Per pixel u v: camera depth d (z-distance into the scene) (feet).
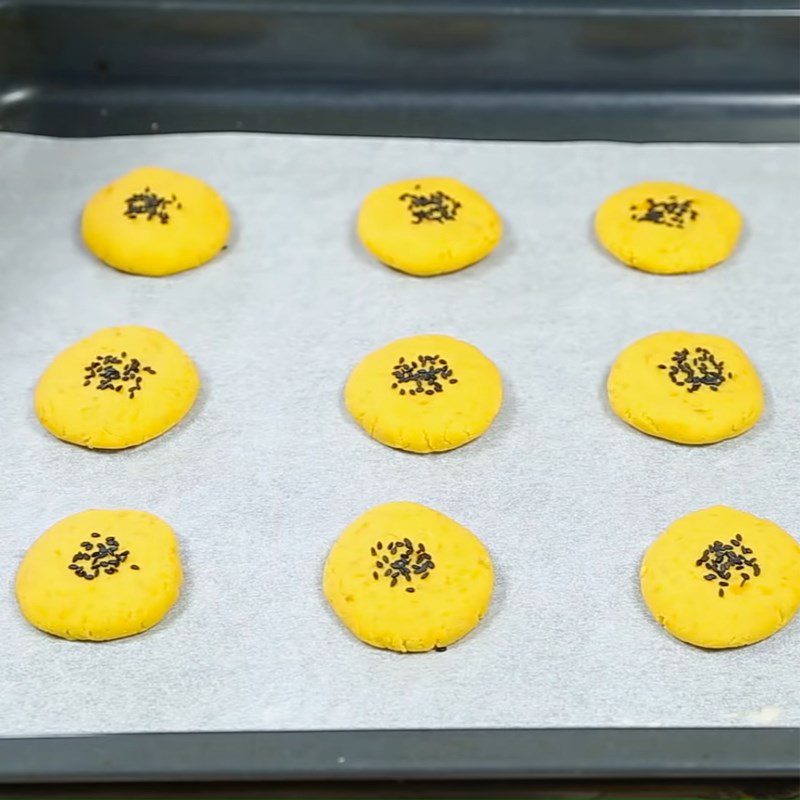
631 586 2.10
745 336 2.36
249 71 2.64
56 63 2.62
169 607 2.06
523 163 2.58
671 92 2.64
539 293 2.42
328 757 1.90
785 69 2.63
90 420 2.21
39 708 1.97
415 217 2.45
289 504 2.18
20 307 2.38
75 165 2.55
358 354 2.34
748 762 1.90
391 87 2.64
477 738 1.92
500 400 2.27
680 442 2.23
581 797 1.91
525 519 2.16
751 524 2.13
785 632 2.06
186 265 2.43
